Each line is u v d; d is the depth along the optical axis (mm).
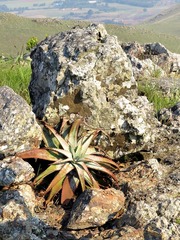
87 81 2574
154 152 2814
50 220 2145
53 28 71000
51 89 2621
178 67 5648
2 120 2271
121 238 1946
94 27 2811
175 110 3340
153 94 3875
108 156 2611
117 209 2129
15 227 1921
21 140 2297
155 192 2305
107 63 2641
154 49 5906
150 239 1949
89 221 2068
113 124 2645
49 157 2338
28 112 2324
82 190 2258
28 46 6516
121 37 71375
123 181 2463
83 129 2604
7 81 3459
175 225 2014
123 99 2705
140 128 2645
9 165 2178
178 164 2654
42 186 2373
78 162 2357
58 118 2598
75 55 2627
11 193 2086
